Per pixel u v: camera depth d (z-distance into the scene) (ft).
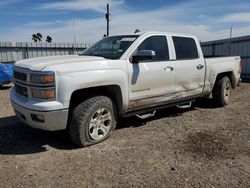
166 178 11.14
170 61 18.10
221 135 16.26
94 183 10.75
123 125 18.19
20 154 13.51
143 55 15.44
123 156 13.21
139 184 10.68
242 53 50.21
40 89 12.88
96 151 13.82
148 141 15.23
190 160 12.81
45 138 15.64
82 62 13.85
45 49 54.19
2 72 33.68
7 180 11.00
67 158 13.00
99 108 14.39
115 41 17.28
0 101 26.35
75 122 13.78
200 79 20.70
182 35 19.61
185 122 19.02
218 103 23.50
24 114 13.87
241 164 12.44
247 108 23.36
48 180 10.98
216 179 11.08
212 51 58.23
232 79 24.52
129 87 15.66
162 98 17.85
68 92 13.08
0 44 48.14
